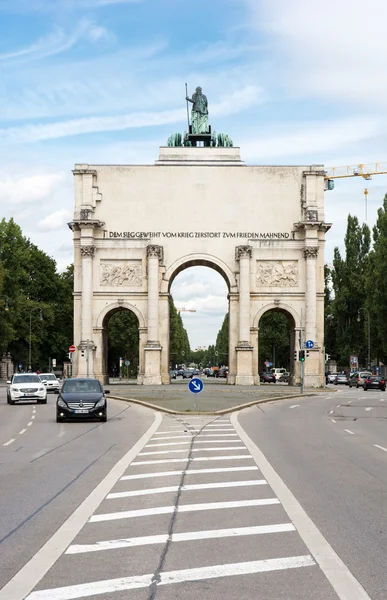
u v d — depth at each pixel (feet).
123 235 295.69
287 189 297.94
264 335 474.08
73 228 294.87
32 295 407.85
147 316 290.35
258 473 66.44
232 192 297.94
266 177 298.35
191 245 296.30
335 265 435.12
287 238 295.69
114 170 297.33
